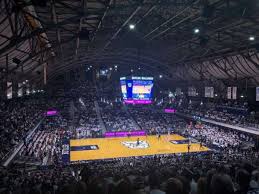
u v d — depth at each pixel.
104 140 43.75
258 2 16.50
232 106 46.41
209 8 15.84
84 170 10.48
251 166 5.39
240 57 33.72
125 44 41.94
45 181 11.63
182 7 19.91
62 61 48.53
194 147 39.03
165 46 40.69
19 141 24.91
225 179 3.40
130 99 36.06
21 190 9.07
